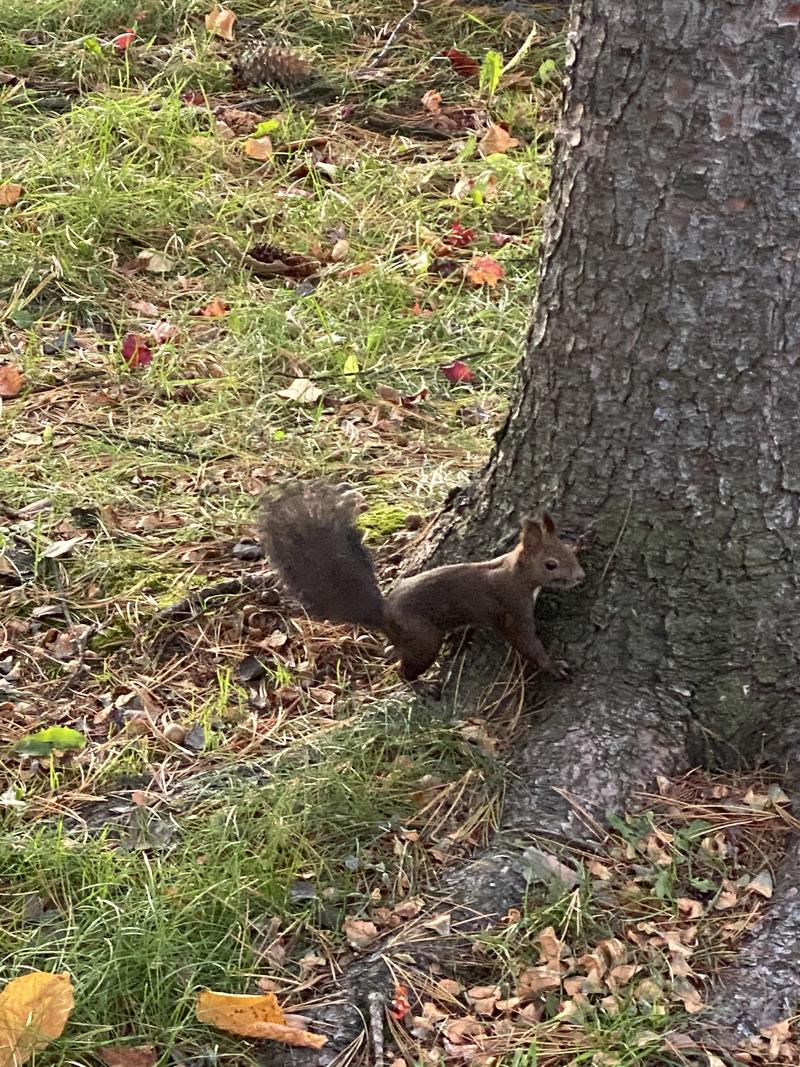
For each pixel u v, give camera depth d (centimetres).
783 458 212
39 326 301
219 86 391
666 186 206
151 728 221
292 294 312
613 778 211
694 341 209
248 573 245
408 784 211
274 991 190
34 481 263
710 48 201
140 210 329
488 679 224
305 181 350
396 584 227
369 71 399
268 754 217
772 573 214
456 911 198
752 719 216
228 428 278
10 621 237
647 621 218
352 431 279
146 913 194
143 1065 183
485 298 318
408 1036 187
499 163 354
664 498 215
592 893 200
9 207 329
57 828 205
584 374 216
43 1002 184
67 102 372
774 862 206
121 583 244
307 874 201
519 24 422
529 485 224
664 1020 189
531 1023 189
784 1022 190
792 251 206
